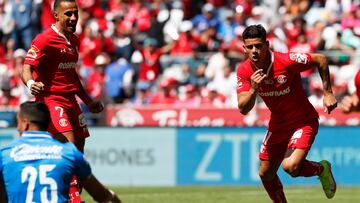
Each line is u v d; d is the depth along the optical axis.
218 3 71.50
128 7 74.31
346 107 28.94
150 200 43.25
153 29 70.00
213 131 54.50
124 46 68.00
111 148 55.47
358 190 47.97
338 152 53.44
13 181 21.88
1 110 59.34
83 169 22.14
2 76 63.31
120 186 53.69
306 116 31.58
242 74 30.88
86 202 42.25
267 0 70.62
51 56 32.28
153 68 64.00
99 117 58.72
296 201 41.91
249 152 54.03
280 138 31.89
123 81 63.19
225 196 44.88
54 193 21.83
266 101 31.58
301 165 31.38
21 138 22.42
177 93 61.75
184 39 67.81
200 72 63.50
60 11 32.31
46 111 22.86
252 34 29.88
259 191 47.72
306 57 30.91
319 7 71.81
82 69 65.62
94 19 71.31
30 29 72.38
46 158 21.98
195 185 54.22
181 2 72.31
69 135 32.12
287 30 66.44
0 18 72.88
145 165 55.16
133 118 58.69
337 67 63.03
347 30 66.19
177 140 54.94
